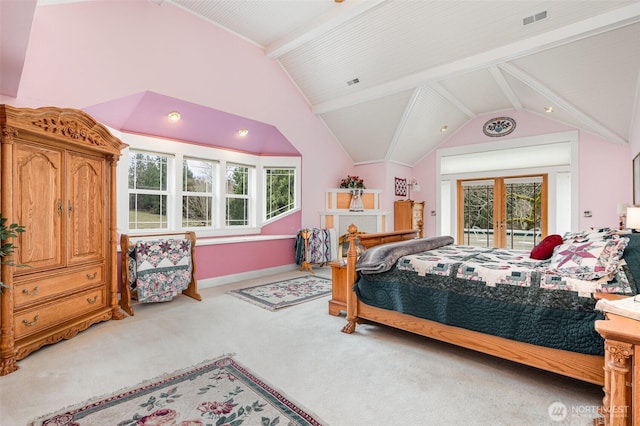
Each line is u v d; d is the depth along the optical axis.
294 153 5.80
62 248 2.65
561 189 5.70
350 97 5.39
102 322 3.05
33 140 2.39
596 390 1.90
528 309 1.94
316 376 2.05
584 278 1.87
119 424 1.58
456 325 2.23
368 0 3.65
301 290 4.27
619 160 4.94
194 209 4.77
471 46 3.99
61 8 3.00
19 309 2.27
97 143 2.94
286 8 3.97
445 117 6.09
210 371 2.11
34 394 1.84
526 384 1.97
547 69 3.98
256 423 1.59
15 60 2.24
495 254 2.96
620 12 3.03
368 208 6.52
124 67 3.46
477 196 6.70
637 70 3.51
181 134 4.44
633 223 3.17
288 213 5.79
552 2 3.22
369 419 1.63
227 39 4.45
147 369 2.14
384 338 2.69
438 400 1.80
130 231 4.04
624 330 1.16
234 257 4.84
